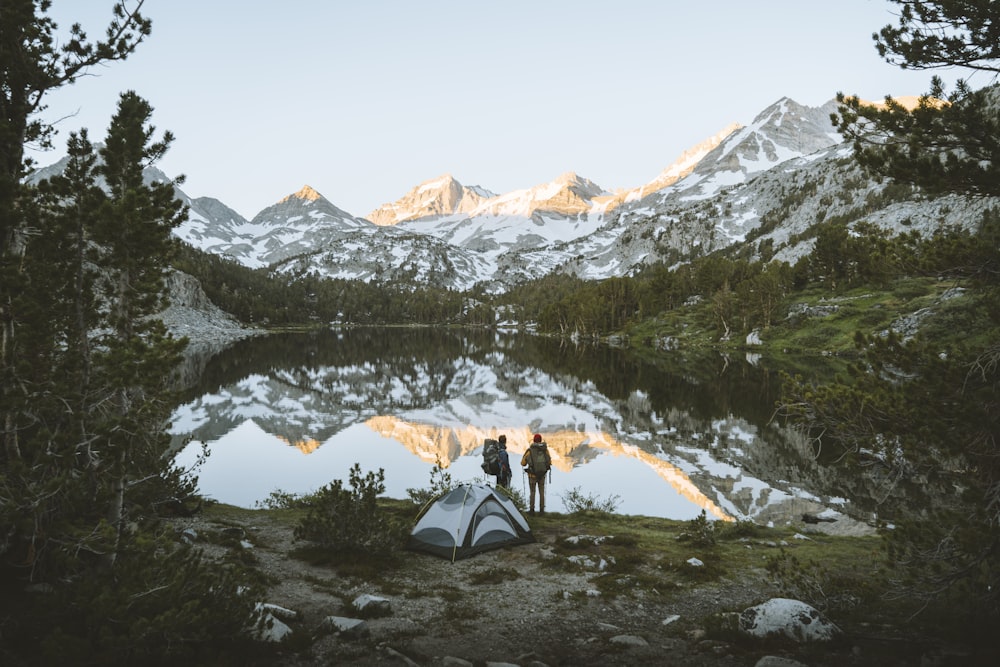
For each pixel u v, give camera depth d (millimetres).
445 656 7395
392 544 12555
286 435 34344
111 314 7980
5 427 7918
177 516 15062
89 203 7434
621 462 28031
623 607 9602
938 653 6938
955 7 7234
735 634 7984
